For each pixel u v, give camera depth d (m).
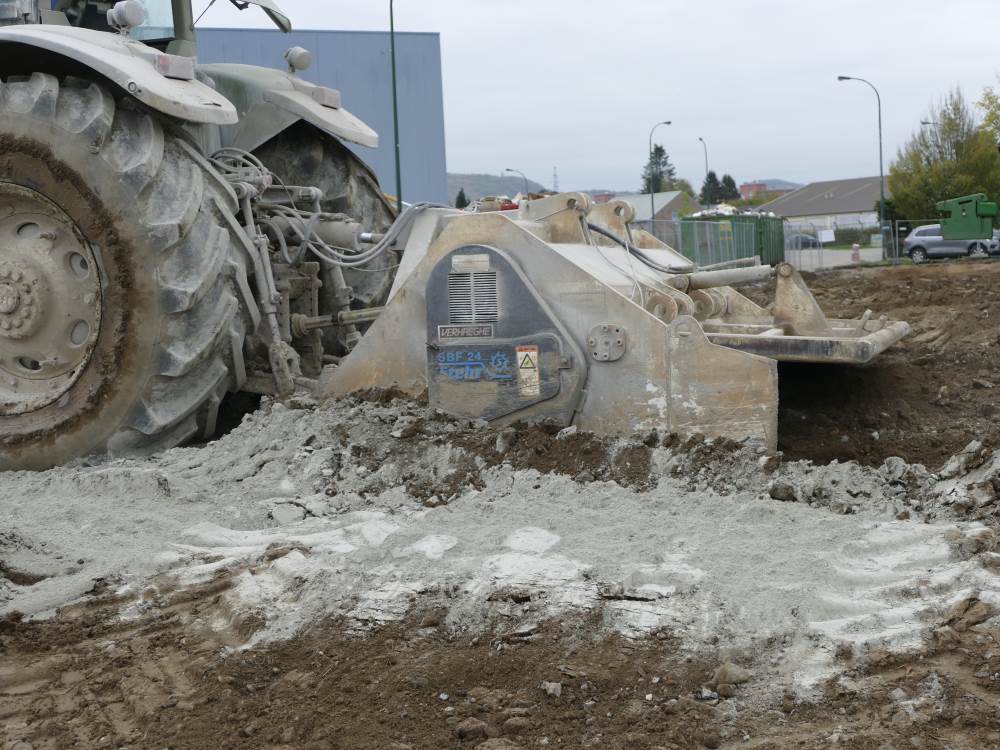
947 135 45.28
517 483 4.36
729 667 2.87
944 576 3.38
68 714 2.92
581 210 5.56
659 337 4.54
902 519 3.92
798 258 38.91
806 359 4.59
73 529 4.23
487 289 4.79
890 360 7.05
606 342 4.61
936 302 13.01
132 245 5.10
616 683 2.88
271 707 2.86
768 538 3.72
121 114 5.33
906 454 4.88
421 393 5.05
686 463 4.32
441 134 29.75
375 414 4.85
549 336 4.69
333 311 6.49
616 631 3.13
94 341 5.17
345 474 4.59
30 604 3.60
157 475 4.61
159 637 3.36
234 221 5.46
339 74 28.56
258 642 3.24
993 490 4.00
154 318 5.12
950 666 2.87
